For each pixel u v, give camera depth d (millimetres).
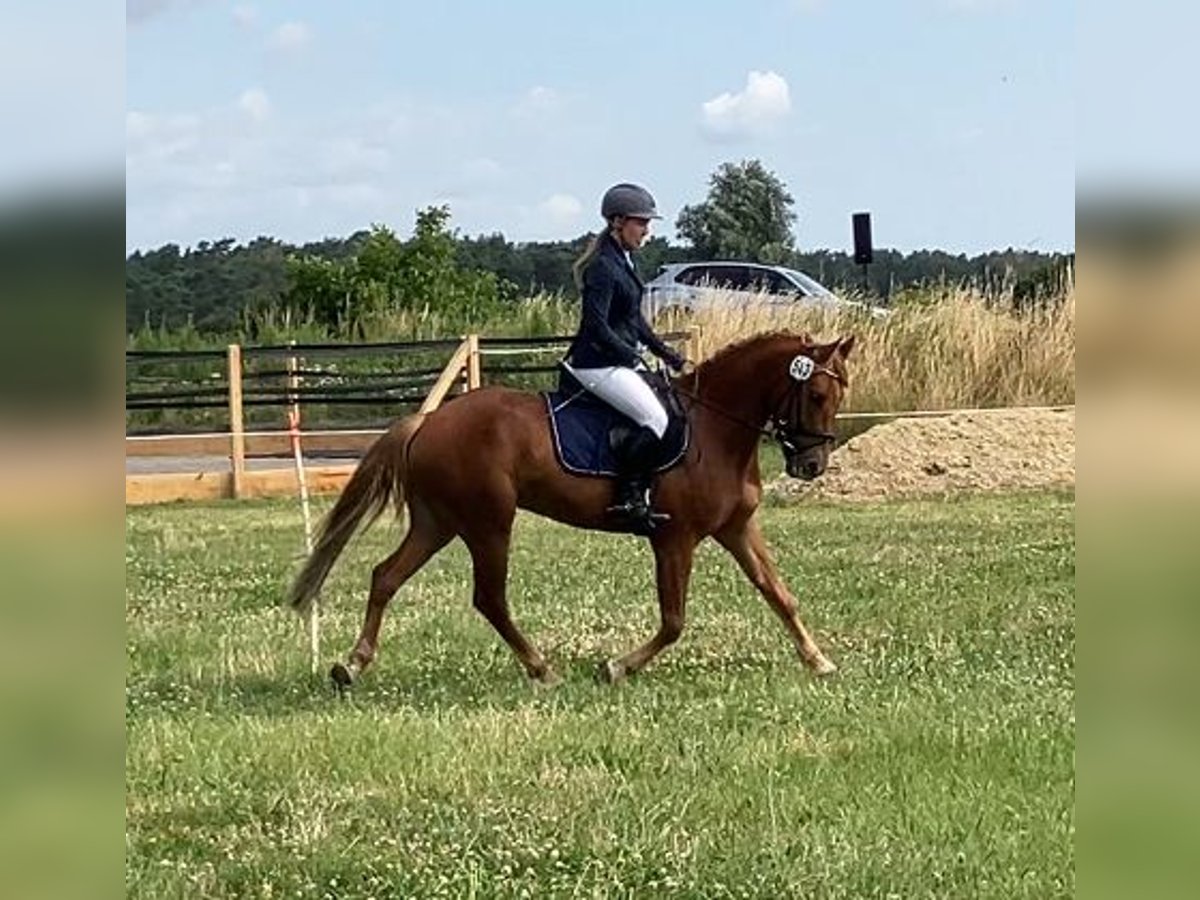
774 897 5820
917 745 7824
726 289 30766
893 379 26453
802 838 6391
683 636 11477
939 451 22484
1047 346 26375
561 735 8273
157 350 30766
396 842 6527
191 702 9438
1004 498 20766
